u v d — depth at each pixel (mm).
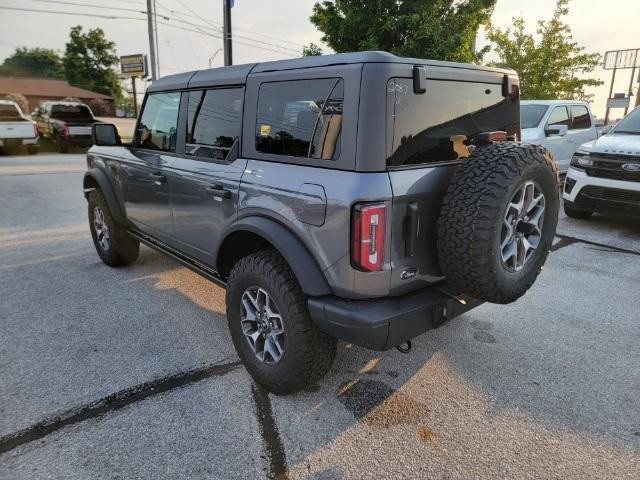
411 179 2291
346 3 11352
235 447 2348
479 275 2287
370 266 2207
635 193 6043
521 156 2334
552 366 3119
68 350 3266
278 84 2607
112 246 4750
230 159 2941
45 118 18812
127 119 40438
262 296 2732
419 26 10852
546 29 16672
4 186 10000
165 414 2590
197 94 3281
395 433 2463
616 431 2486
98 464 2221
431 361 3174
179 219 3547
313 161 2395
